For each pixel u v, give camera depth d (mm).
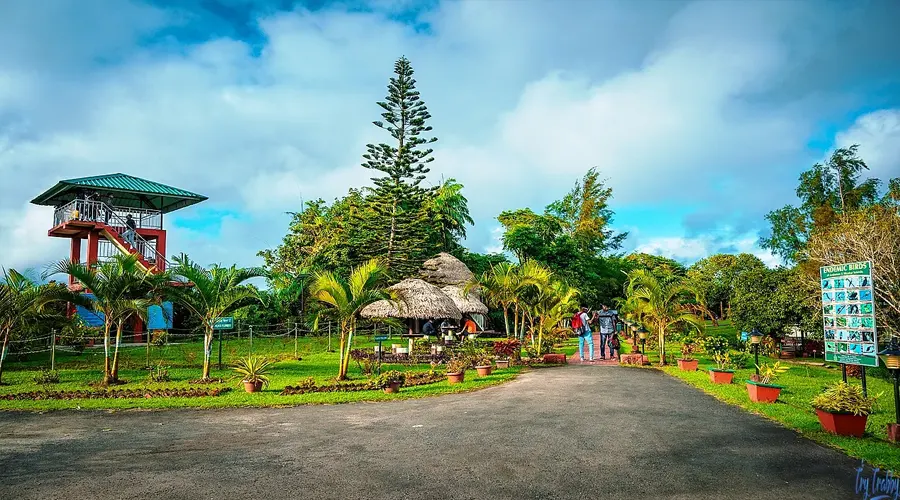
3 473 5512
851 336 8758
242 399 10281
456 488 4996
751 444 6586
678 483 5160
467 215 42250
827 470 5578
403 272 33375
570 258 39375
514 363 16000
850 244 15992
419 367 16297
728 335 27688
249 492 4891
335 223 37062
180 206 30547
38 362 17391
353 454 6172
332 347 23062
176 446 6668
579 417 8180
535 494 4852
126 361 17531
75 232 26844
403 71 35094
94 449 6539
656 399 9797
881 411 8930
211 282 14008
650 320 17250
